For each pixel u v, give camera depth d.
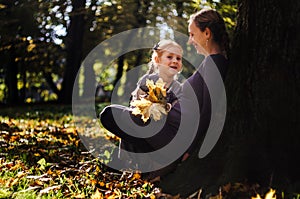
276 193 3.97
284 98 4.27
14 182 4.33
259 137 4.27
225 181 4.18
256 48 4.42
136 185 4.55
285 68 4.30
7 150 5.98
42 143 6.66
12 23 17.83
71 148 6.30
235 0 8.90
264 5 4.42
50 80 24.19
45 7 17.28
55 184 4.46
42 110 15.14
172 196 4.25
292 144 4.20
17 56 20.84
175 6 13.00
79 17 19.61
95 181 4.55
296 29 4.30
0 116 12.48
